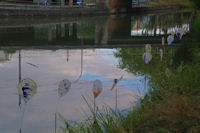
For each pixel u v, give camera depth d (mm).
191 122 3164
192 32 10281
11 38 18281
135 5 52625
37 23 31078
